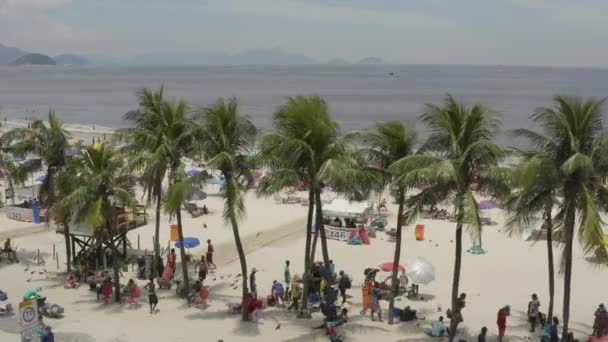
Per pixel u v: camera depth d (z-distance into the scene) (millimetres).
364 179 23078
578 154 18078
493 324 25312
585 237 18562
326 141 23281
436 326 23547
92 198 26172
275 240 39281
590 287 30312
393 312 25844
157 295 28453
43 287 29359
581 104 19766
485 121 20922
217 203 50062
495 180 20516
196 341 22859
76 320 24828
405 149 23406
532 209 21141
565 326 21016
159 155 25781
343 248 37781
